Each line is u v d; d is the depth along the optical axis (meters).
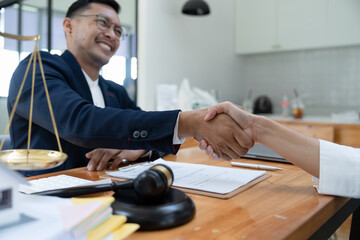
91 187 0.54
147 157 1.05
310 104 3.75
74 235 0.33
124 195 0.52
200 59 3.32
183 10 2.78
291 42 3.51
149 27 2.74
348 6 3.15
